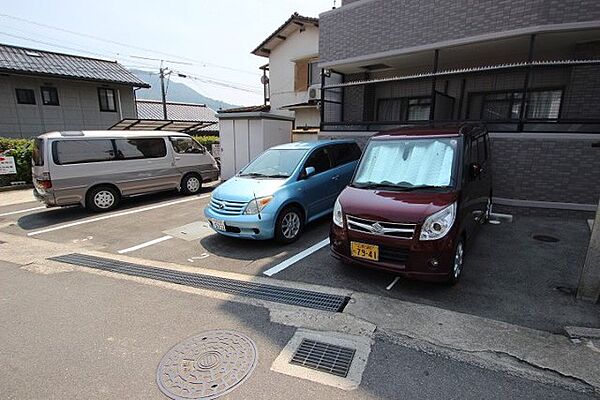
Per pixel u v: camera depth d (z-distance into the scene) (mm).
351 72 9062
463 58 7391
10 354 2443
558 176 5680
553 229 5184
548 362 2252
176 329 2729
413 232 3113
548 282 3457
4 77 13750
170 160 8047
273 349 2459
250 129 9305
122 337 2627
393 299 3152
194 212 6812
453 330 2635
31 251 4723
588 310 2906
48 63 15164
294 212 4820
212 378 2172
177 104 24109
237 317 2900
